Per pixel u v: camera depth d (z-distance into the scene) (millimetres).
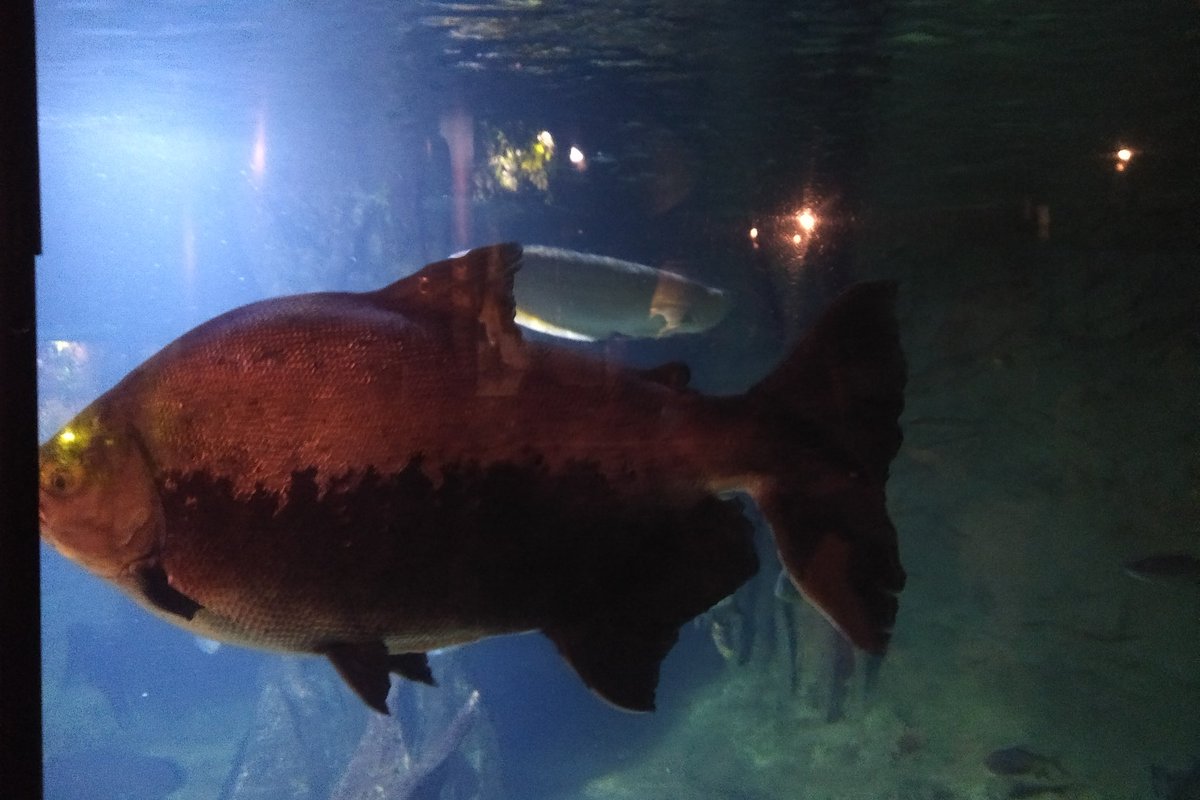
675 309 6078
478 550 1807
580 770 11773
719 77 9859
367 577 1764
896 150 11836
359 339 1784
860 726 11148
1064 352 11578
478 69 10289
